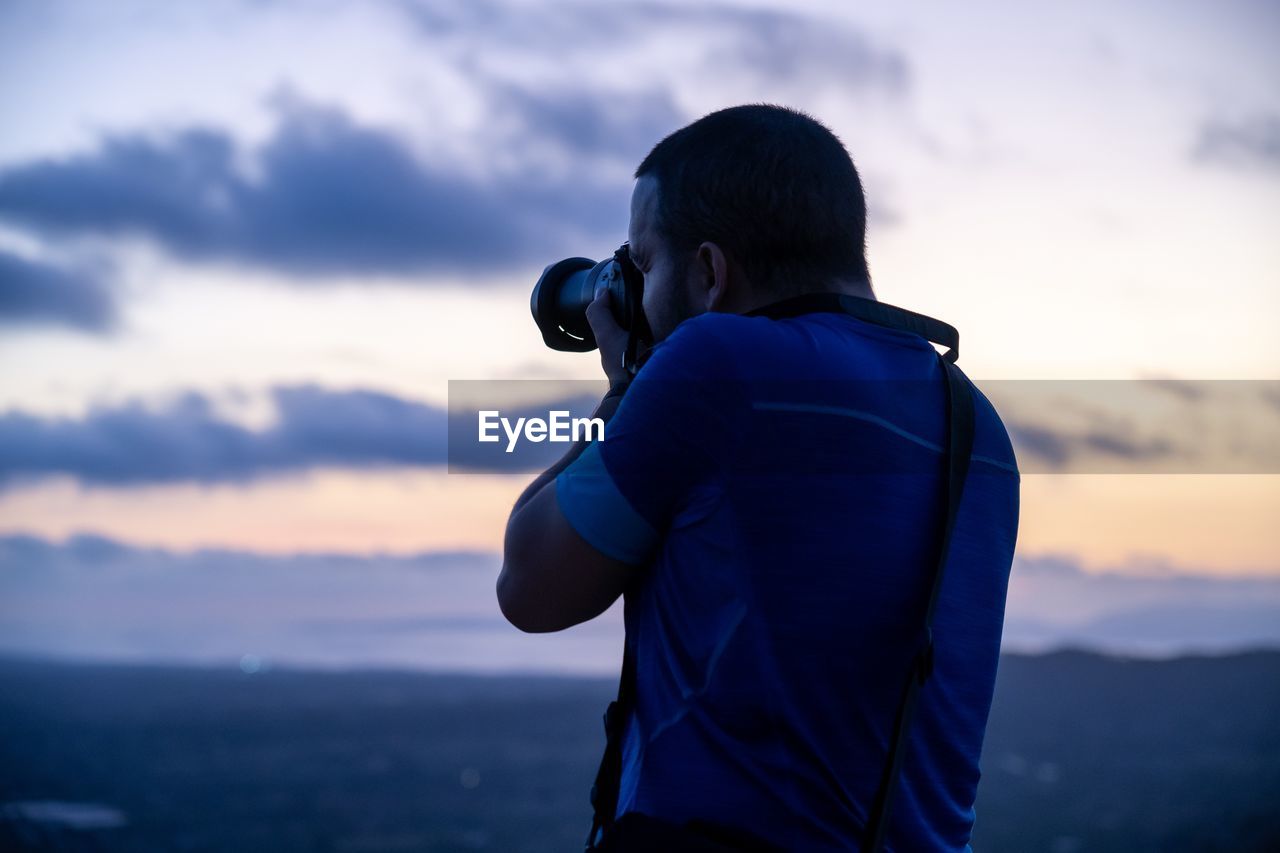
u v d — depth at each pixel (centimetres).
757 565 116
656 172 135
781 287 129
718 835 112
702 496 119
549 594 125
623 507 120
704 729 115
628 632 127
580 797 5841
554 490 125
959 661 124
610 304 144
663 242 134
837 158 132
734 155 129
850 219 131
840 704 115
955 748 123
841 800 114
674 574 120
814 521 117
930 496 123
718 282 130
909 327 131
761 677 114
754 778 113
